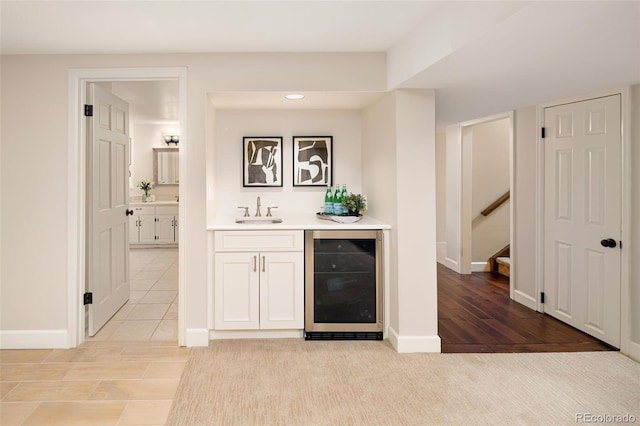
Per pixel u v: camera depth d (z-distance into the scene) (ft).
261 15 7.83
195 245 10.20
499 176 18.97
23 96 9.89
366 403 7.72
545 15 5.42
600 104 10.49
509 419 7.20
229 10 7.60
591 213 10.92
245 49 9.80
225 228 10.32
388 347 10.30
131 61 9.98
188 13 7.72
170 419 7.21
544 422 7.12
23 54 9.87
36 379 8.63
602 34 6.08
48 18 7.89
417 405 7.65
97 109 10.86
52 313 10.14
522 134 13.76
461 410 7.48
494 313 13.08
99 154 11.14
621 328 10.03
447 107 12.80
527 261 13.76
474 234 19.10
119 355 9.80
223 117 12.43
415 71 8.43
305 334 10.68
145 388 8.27
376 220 11.33
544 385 8.40
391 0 7.14
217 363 9.37
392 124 10.05
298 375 8.82
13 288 10.06
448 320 12.43
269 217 11.87
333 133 12.73
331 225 10.54
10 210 9.97
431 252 10.00
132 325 11.88
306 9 7.55
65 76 9.95
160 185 25.80
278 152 12.56
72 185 10.03
